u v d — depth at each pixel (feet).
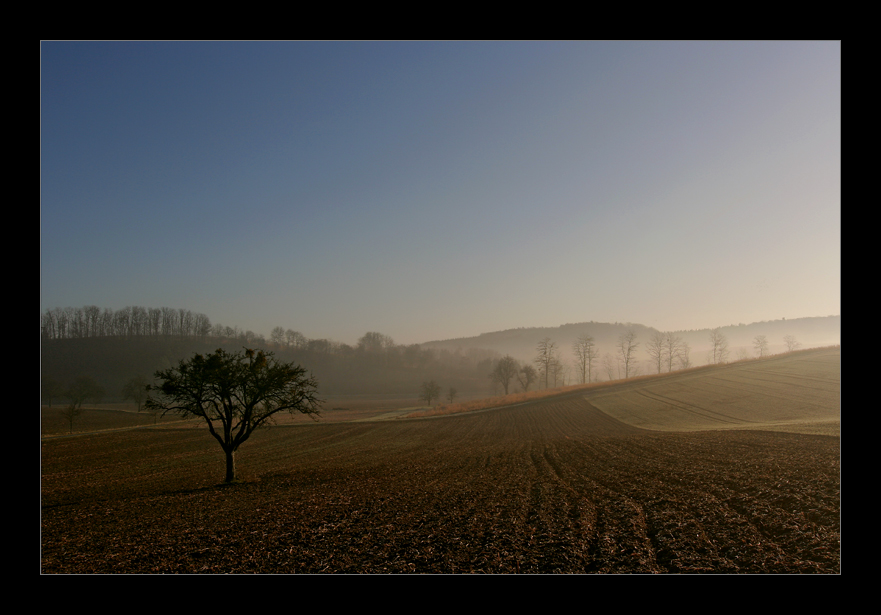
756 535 47.70
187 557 49.19
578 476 90.02
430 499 73.72
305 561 46.62
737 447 107.86
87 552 52.60
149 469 133.90
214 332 589.73
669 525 52.65
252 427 105.29
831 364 283.38
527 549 47.60
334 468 122.11
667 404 235.40
